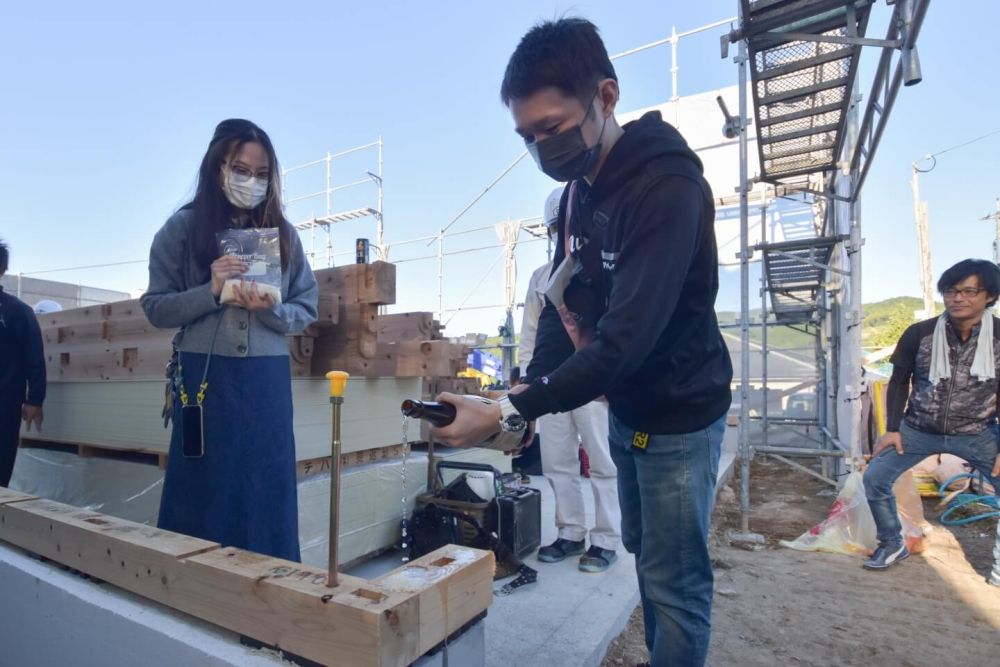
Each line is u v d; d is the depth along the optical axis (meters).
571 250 1.51
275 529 1.83
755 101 4.70
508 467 4.74
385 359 3.13
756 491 5.95
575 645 2.19
